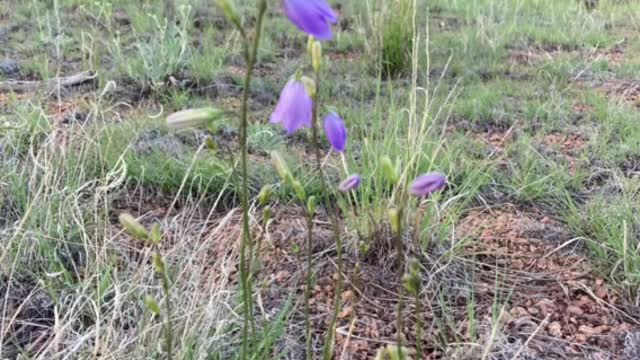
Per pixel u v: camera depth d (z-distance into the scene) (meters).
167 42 0.67
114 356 0.29
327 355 0.25
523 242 0.42
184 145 0.51
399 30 0.70
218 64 0.69
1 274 0.35
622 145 0.53
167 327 0.24
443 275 0.38
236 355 0.30
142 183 0.45
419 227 0.39
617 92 0.67
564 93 0.66
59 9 0.85
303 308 0.35
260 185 0.45
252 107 0.60
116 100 0.60
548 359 0.32
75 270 0.36
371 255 0.39
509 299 0.37
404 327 0.34
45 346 0.31
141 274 0.33
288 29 0.83
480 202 0.46
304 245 0.40
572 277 0.39
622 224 0.40
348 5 0.95
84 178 0.42
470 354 0.31
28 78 0.65
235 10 0.19
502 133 0.58
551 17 0.94
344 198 0.43
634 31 0.91
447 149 0.48
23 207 0.39
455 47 0.78
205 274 0.35
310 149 0.53
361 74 0.69
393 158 0.42
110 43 0.72
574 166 0.51
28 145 0.45
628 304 0.36
